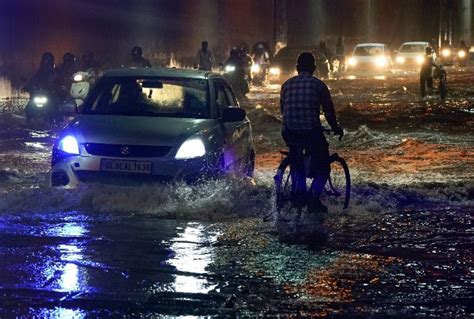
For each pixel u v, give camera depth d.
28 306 6.74
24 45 34.12
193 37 54.41
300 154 10.17
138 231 9.51
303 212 10.54
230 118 11.82
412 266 8.09
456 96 33.00
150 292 7.15
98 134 11.07
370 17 86.62
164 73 12.55
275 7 59.00
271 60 47.28
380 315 6.59
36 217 10.16
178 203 10.64
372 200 11.41
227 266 8.02
